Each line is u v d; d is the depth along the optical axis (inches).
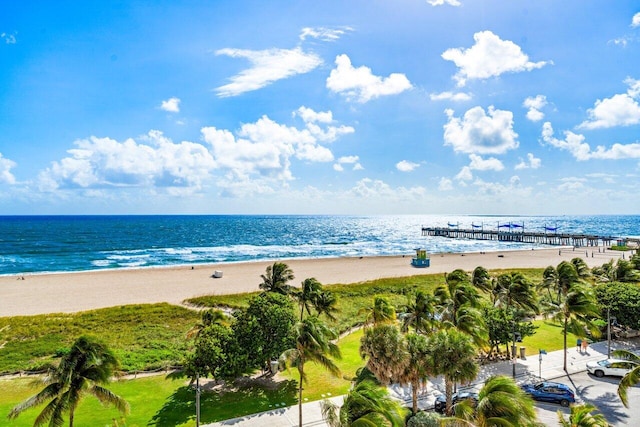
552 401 1121.4
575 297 1376.7
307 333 979.9
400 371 976.9
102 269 3720.5
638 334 1717.5
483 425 657.6
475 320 1191.6
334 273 3454.7
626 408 1087.0
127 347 1573.6
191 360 1149.7
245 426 1002.1
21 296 2493.8
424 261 3818.9
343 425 642.8
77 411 1071.6
